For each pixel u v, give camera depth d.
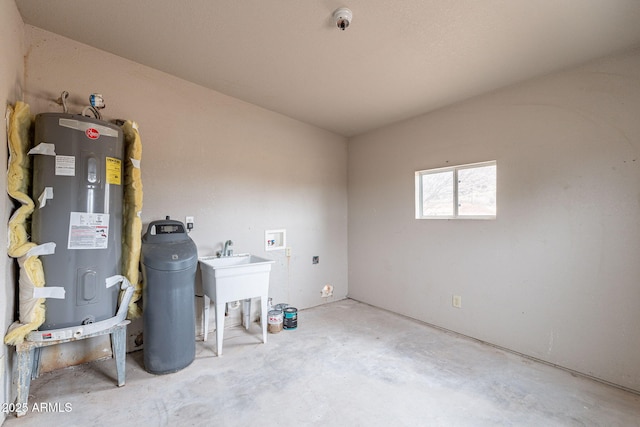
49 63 2.12
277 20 1.86
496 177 2.58
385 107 3.06
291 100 3.03
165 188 2.63
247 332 2.92
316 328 3.04
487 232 2.66
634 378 1.93
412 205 3.30
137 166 2.21
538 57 2.07
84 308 1.88
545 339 2.31
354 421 1.68
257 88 2.81
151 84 2.55
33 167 1.82
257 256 3.12
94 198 1.91
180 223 2.52
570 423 1.66
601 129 2.04
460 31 1.85
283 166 3.44
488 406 1.81
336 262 4.00
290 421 1.68
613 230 2.00
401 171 3.43
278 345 2.64
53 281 1.80
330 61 2.30
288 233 3.50
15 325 1.71
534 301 2.37
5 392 1.66
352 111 3.20
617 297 1.99
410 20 1.78
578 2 1.54
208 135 2.87
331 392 1.95
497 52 2.05
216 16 1.85
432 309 3.11
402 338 2.79
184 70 2.56
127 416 1.70
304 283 3.66
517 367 2.26
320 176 3.81
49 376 2.10
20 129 1.77
